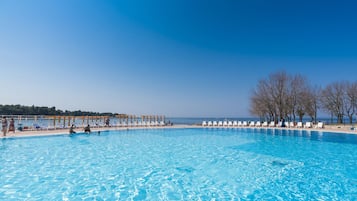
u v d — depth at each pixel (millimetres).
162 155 12391
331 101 43750
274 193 6676
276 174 8664
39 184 7340
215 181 7816
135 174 8633
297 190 6906
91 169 9289
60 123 24984
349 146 15320
